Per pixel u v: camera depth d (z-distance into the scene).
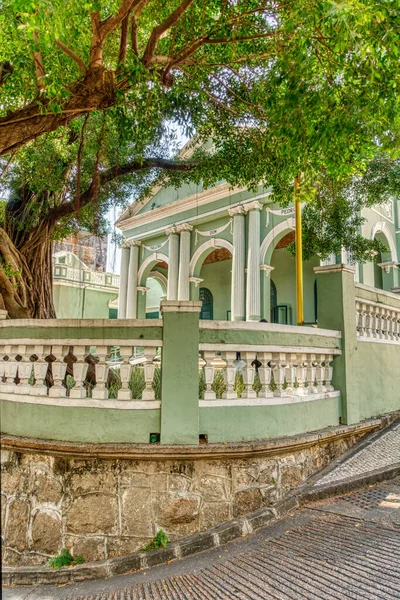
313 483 4.77
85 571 3.74
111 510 4.04
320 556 3.37
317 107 3.88
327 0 3.04
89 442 4.21
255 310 13.62
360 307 6.52
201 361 6.59
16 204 7.65
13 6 2.96
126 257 19.19
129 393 4.31
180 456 4.07
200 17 5.32
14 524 4.27
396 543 3.42
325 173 7.25
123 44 4.22
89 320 4.42
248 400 4.55
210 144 9.37
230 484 4.25
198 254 16.31
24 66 4.18
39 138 6.69
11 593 3.61
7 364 4.89
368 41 3.26
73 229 8.78
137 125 5.61
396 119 3.88
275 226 13.83
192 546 3.83
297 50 3.76
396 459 5.31
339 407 5.80
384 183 7.84
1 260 6.86
